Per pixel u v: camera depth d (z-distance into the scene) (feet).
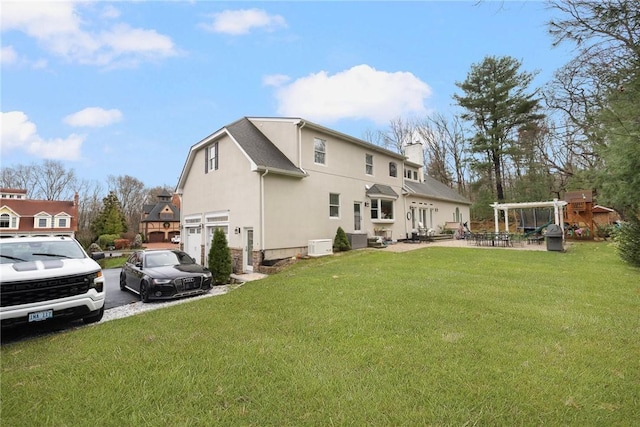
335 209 51.39
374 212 59.16
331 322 15.07
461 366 10.34
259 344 12.79
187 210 56.85
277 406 8.44
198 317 17.13
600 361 10.55
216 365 10.94
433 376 9.74
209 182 50.16
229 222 45.11
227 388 9.41
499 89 88.17
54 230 119.34
